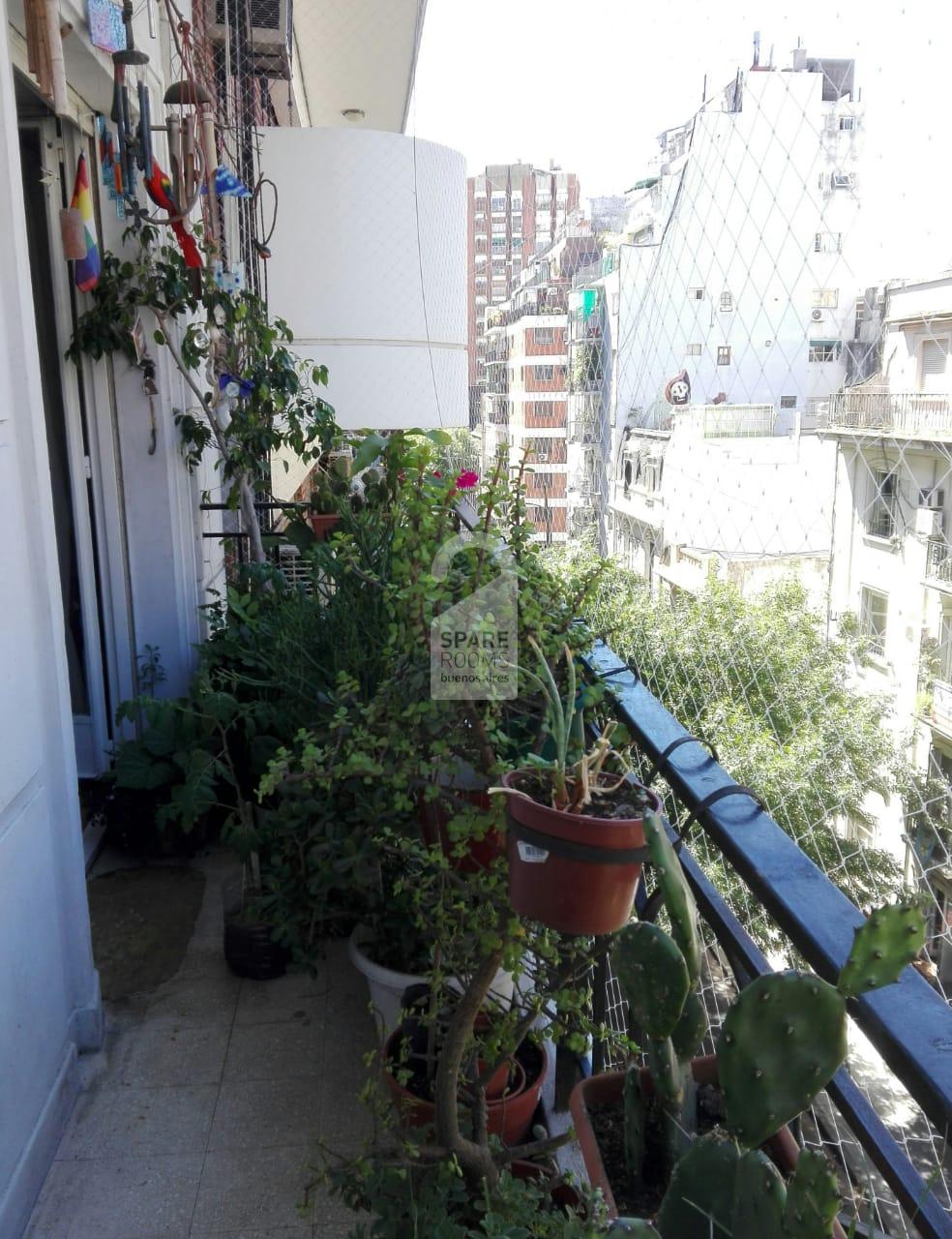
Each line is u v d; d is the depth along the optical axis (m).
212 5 5.44
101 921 3.07
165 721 3.41
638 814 1.25
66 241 3.16
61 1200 1.98
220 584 5.27
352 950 2.29
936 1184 0.84
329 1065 2.39
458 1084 1.78
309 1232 1.91
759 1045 0.93
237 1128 2.17
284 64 6.51
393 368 6.77
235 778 3.35
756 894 1.10
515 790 1.32
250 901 2.73
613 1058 2.00
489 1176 1.68
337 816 2.35
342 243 6.48
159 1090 2.29
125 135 2.90
